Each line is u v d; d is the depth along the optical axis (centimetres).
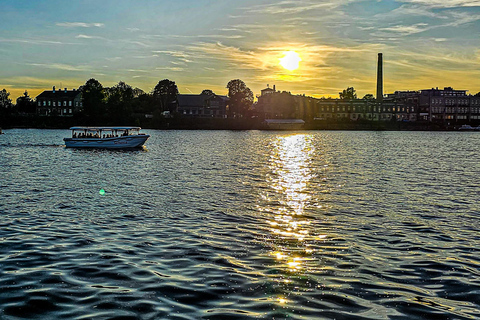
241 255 1655
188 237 1888
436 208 2542
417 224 2158
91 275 1432
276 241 1844
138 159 5531
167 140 10256
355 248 1758
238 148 7806
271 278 1430
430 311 1215
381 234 1967
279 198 2839
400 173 4253
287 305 1238
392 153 6962
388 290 1349
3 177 3694
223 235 1927
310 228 2067
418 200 2789
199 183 3456
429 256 1667
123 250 1695
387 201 2753
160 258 1608
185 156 6031
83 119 16288
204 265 1539
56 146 7656
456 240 1886
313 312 1198
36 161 5162
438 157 6200
